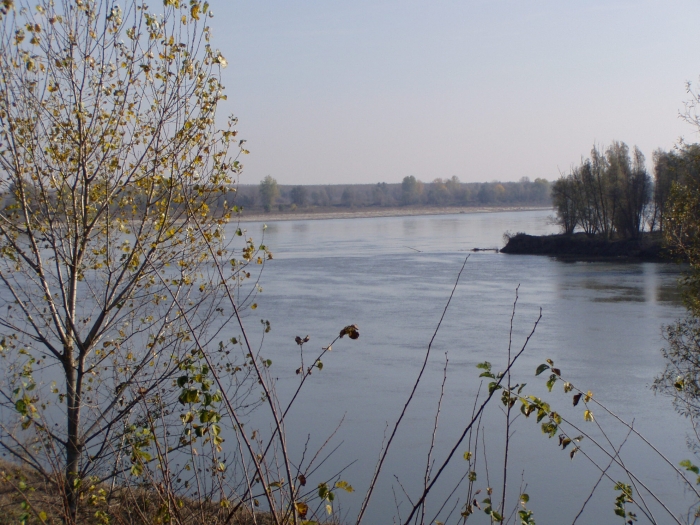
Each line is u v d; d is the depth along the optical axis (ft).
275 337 65.67
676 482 33.76
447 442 39.14
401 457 36.83
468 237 222.48
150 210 21.22
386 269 131.03
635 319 74.59
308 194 596.70
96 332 20.74
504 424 41.96
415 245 192.85
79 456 18.06
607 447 38.60
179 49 20.38
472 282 110.73
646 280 108.47
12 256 20.26
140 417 19.60
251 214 408.05
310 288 103.40
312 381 51.11
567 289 99.96
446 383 50.62
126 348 22.31
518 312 80.89
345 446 38.11
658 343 62.90
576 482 33.99
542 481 34.06
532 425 41.88
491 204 543.80
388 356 59.16
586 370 53.98
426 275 121.60
